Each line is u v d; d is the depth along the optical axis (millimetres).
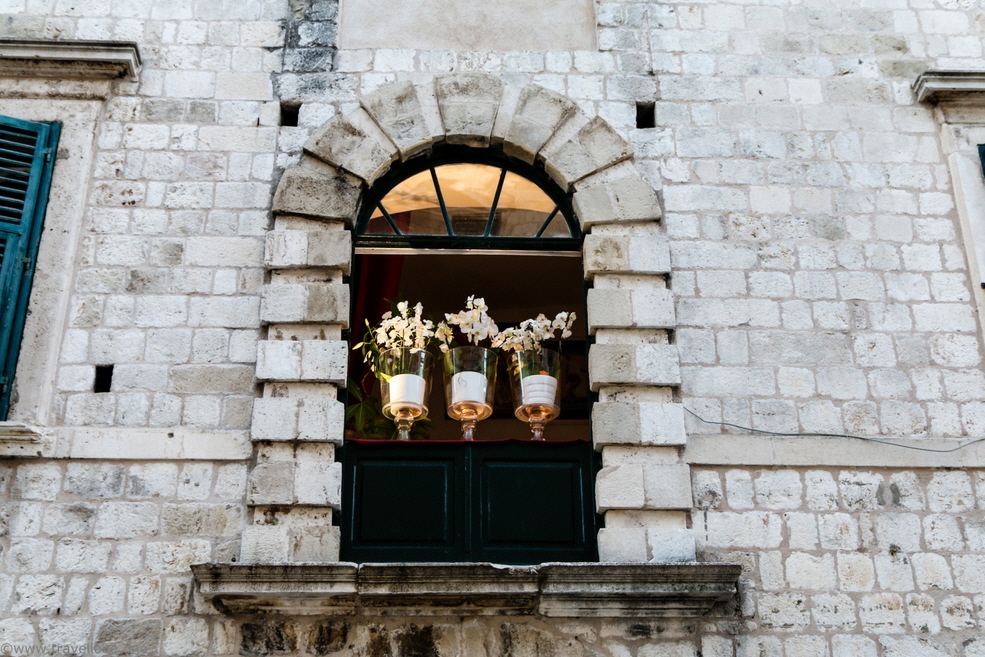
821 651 6344
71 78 7859
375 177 7699
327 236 7348
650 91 8148
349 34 8305
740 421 6973
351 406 7531
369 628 6312
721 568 6270
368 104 7879
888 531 6695
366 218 7691
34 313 6992
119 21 8203
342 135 7750
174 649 6188
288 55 8148
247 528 6465
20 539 6398
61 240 7246
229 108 7898
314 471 6633
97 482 6586
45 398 6762
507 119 7879
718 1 8562
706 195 7746
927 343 7301
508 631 6344
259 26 8258
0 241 7125
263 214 7520
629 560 6500
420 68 8172
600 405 6930
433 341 9492
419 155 7898
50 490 6543
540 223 7812
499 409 10039
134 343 7012
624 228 7574
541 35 8391
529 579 6238
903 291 7477
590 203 7609
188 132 7777
